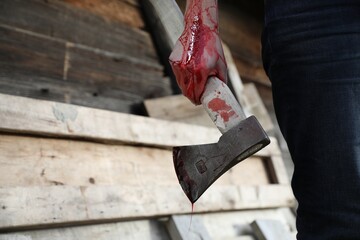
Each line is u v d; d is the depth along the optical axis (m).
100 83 2.00
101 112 1.46
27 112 1.26
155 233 1.47
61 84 1.83
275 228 1.83
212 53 0.87
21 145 1.25
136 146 1.57
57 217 1.20
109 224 1.36
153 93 2.25
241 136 0.77
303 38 0.79
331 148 0.75
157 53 2.36
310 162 0.78
